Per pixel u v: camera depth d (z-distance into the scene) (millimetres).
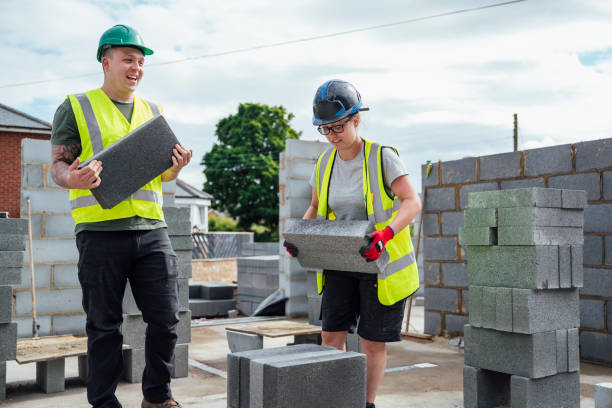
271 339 6062
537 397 3336
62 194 6254
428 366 4887
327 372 2164
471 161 6254
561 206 3445
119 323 2908
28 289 6102
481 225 3545
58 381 4012
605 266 5148
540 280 3287
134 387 4078
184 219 4453
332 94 2678
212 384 4184
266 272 9320
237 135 33969
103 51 2896
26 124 17391
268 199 33188
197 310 9352
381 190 2799
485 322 3494
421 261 10961
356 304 2996
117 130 2877
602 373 4793
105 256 2770
